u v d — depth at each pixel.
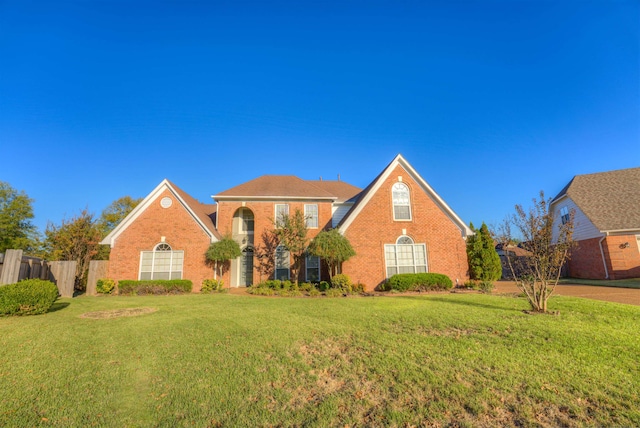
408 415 3.98
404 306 11.16
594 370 5.11
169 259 20.20
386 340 6.98
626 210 22.73
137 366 5.65
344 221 19.48
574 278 25.59
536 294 10.22
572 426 3.72
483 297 13.20
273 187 25.02
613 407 4.07
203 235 20.50
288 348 6.62
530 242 10.41
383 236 18.78
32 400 4.41
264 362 5.82
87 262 20.84
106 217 41.22
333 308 11.15
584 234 24.61
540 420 3.85
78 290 19.92
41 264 15.97
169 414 4.06
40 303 10.46
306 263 22.94
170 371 5.43
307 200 23.92
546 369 5.20
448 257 19.03
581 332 7.11
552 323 7.99
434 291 16.62
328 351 6.40
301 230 19.70
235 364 5.73
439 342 6.75
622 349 5.98
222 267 20.73
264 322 9.02
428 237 19.12
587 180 27.05
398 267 18.56
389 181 19.53
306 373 5.32
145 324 8.87
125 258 19.91
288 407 4.23
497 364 5.45
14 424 3.83
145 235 20.27
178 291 18.41
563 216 27.53
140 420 3.92
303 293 16.97
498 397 4.37
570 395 4.38
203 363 5.79
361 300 13.21
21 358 6.04
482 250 20.06
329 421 3.88
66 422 3.88
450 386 4.68
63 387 4.81
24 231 34.66
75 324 8.88
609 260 22.11
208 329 8.23
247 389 4.74
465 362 5.58
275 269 22.80
